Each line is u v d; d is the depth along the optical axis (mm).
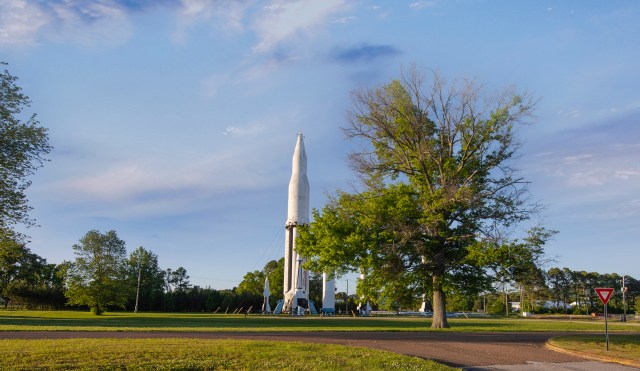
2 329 28078
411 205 35906
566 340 26984
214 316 70250
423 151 38375
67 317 59125
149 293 112812
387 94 39312
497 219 36469
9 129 30969
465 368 17828
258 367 15539
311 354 18031
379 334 31000
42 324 37094
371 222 36156
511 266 35000
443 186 36375
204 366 15477
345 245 36312
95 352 16703
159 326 35188
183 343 20203
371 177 40031
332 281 96688
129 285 78062
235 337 25484
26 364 14406
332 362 16484
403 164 40344
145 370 14570
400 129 39031
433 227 35312
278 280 124688
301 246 40250
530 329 40281
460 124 38688
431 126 39812
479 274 37781
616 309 134125
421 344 24516
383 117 39094
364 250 36188
